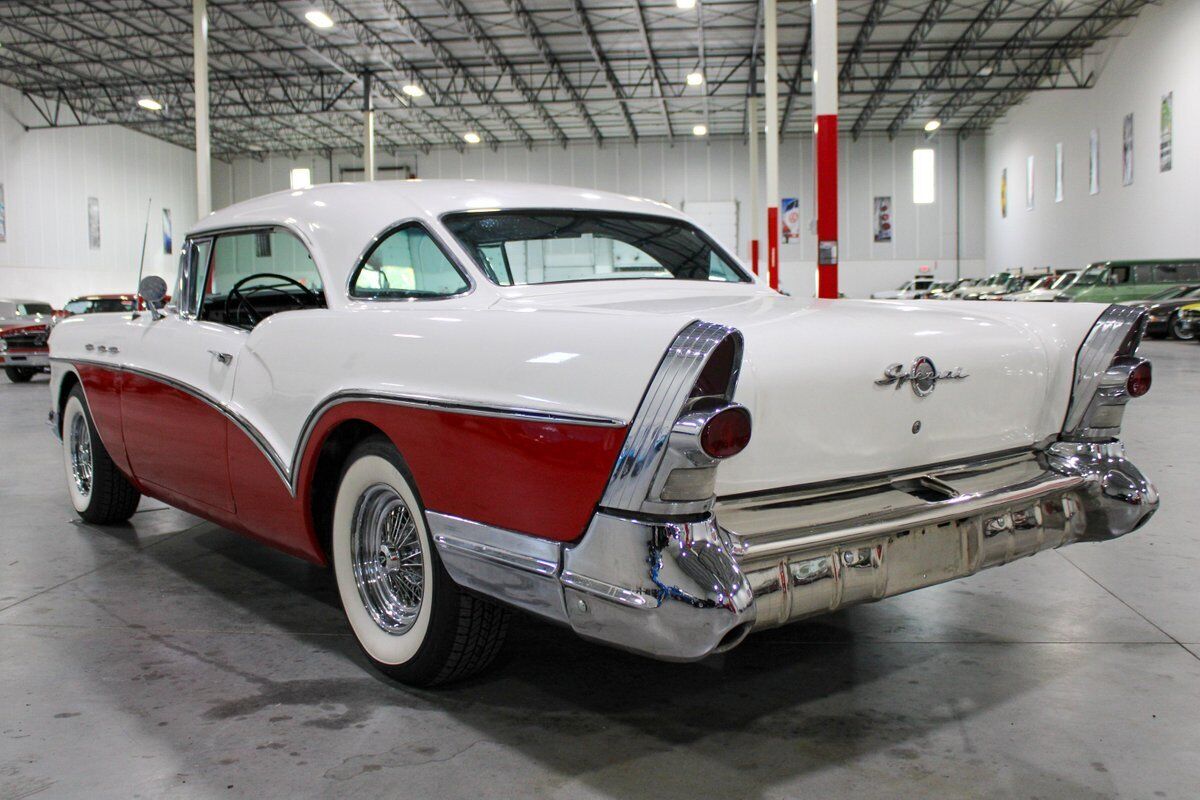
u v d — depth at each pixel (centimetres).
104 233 3189
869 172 3759
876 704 237
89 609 319
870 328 220
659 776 200
